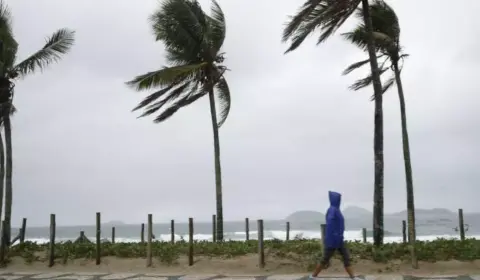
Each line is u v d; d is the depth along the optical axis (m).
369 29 14.28
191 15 18.58
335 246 10.09
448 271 11.50
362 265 12.05
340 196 10.38
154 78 16.70
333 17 14.05
